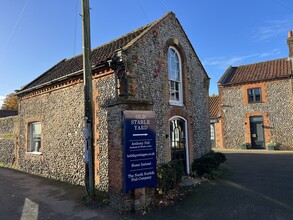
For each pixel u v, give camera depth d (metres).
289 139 20.47
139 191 6.41
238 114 22.83
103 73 8.63
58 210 6.58
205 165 10.38
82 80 9.71
